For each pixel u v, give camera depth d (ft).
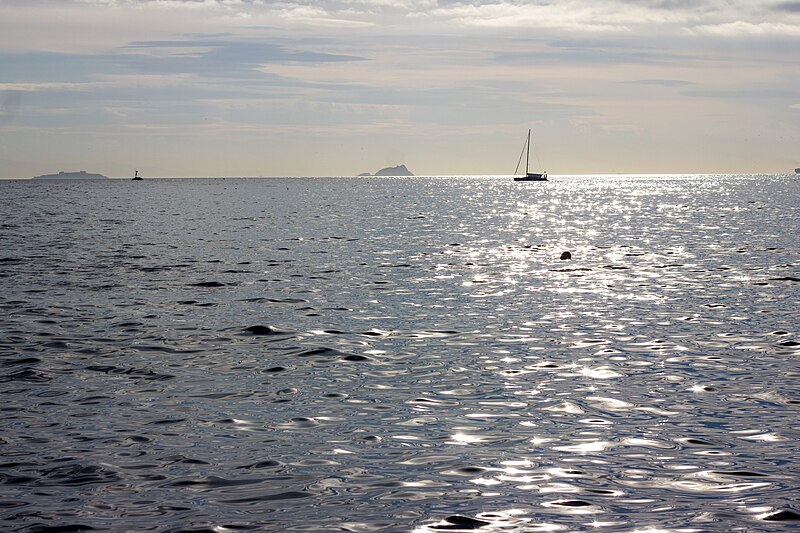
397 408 54.44
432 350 73.05
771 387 59.47
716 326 84.23
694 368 65.77
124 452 45.39
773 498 38.37
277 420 51.67
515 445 46.44
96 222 269.23
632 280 122.11
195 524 35.55
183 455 44.86
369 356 70.64
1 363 67.56
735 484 40.24
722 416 52.19
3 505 37.78
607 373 64.23
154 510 37.19
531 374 63.93
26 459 44.14
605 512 36.81
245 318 89.10
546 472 41.98
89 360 68.95
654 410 53.72
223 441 47.37
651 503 37.83
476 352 72.18
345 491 39.50
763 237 202.59
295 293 107.96
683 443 46.70
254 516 36.45
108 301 100.27
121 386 60.39
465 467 42.80
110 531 34.91
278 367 66.59
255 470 42.50
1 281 118.42
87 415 52.75
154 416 52.60
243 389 59.47
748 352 71.67
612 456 44.52
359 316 90.68
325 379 62.59
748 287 113.19
